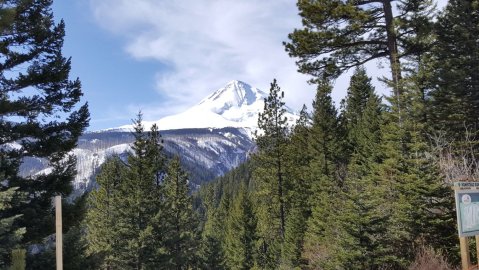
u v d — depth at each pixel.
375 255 14.66
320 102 41.00
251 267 54.72
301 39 20.67
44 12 17.67
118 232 34.47
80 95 18.05
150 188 35.44
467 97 21.00
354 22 19.95
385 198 17.00
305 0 20.23
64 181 17.55
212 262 49.44
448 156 17.14
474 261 13.18
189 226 46.34
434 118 20.31
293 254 38.09
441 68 21.39
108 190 46.94
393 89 20.28
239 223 56.38
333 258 16.44
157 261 33.62
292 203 43.25
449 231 14.26
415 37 19.97
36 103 17.00
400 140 16.92
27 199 16.09
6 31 15.82
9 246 10.99
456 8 21.98
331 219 18.61
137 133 36.16
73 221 17.69
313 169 39.69
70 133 17.88
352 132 44.88
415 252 14.46
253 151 39.97
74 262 16.41
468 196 10.27
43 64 17.36
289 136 39.94
